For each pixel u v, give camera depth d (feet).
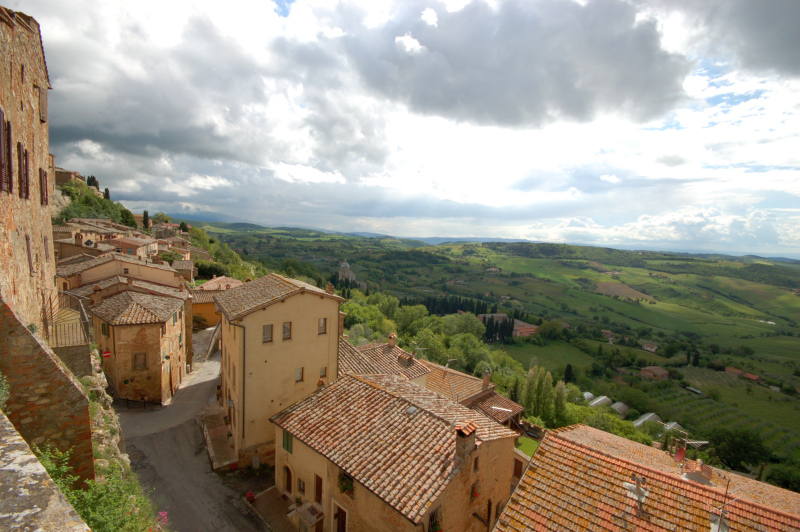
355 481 55.83
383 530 51.72
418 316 383.86
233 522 65.21
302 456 66.59
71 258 157.28
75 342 63.93
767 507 37.65
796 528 35.50
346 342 111.96
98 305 108.68
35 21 60.18
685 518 38.17
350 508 56.85
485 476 59.31
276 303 82.12
